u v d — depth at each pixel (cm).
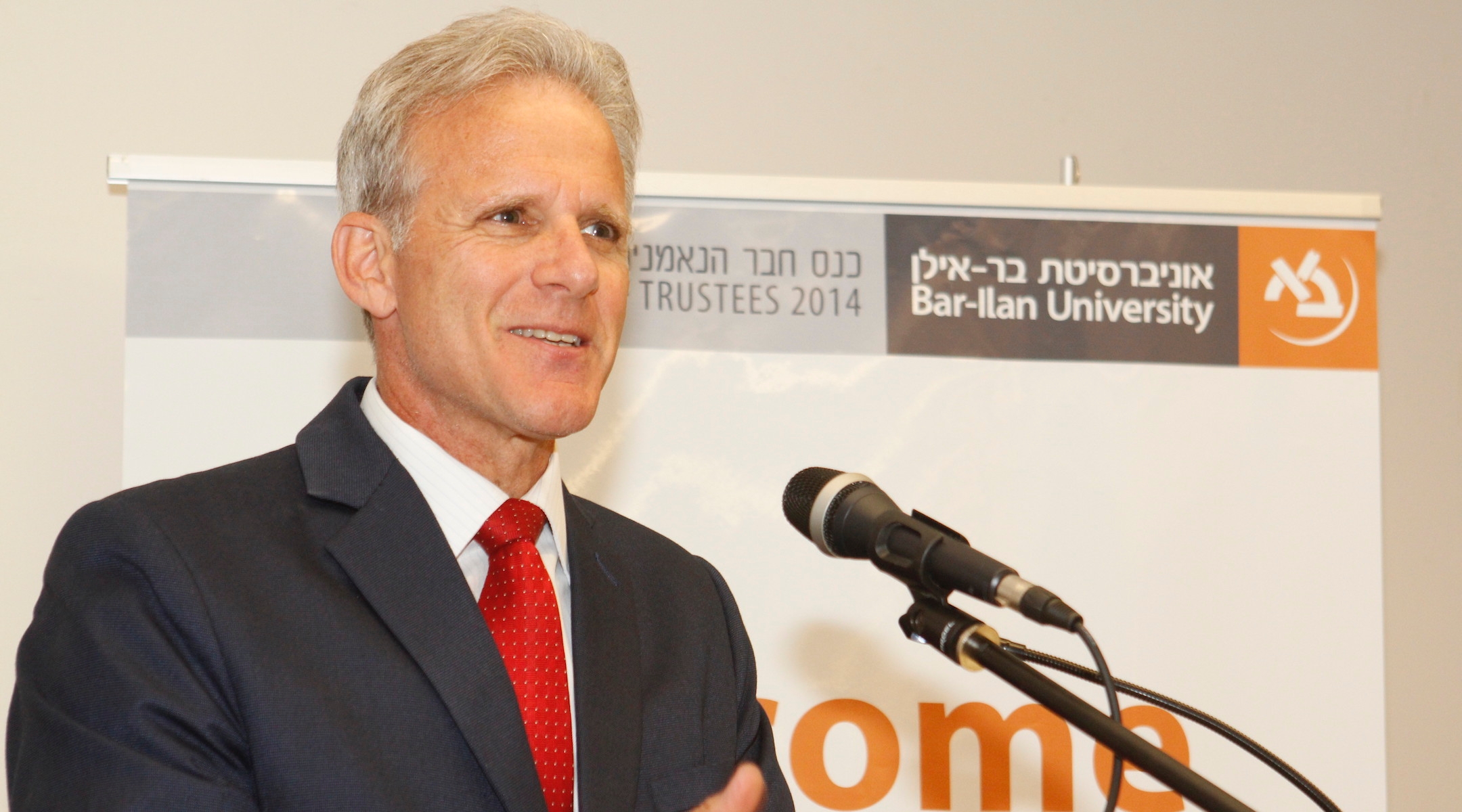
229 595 150
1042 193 297
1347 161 370
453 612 157
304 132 321
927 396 289
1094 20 365
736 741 185
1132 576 289
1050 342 295
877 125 350
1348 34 376
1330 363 303
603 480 276
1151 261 300
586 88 185
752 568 279
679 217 286
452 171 172
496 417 169
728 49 345
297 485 168
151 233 267
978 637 132
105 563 153
